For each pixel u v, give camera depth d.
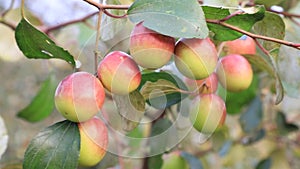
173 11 0.43
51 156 0.46
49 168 0.45
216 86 0.50
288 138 0.94
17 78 1.46
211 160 0.92
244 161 0.95
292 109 0.92
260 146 0.95
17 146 1.20
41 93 0.73
